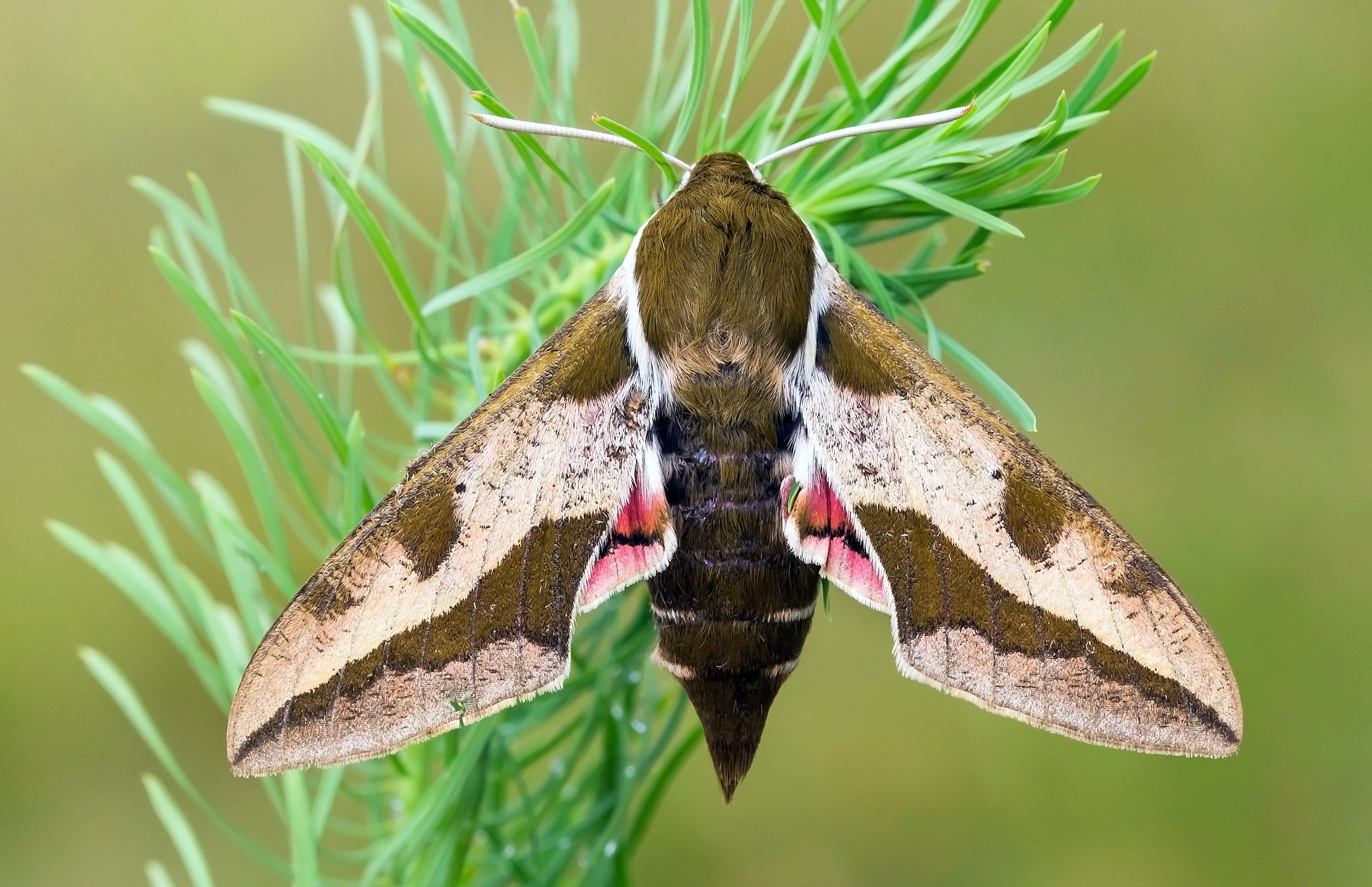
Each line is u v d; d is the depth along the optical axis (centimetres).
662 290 31
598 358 31
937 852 40
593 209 31
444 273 32
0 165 43
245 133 44
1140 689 31
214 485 32
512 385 31
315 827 31
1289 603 42
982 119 31
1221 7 43
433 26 31
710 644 31
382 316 41
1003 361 43
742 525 31
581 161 32
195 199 43
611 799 32
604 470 31
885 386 31
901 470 31
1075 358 43
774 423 31
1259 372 43
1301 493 42
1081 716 31
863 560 31
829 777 41
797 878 40
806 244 31
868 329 32
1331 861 39
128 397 42
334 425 31
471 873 32
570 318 32
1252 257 43
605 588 31
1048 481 31
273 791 32
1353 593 41
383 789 32
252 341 31
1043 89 42
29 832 38
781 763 41
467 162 33
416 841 31
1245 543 42
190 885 38
